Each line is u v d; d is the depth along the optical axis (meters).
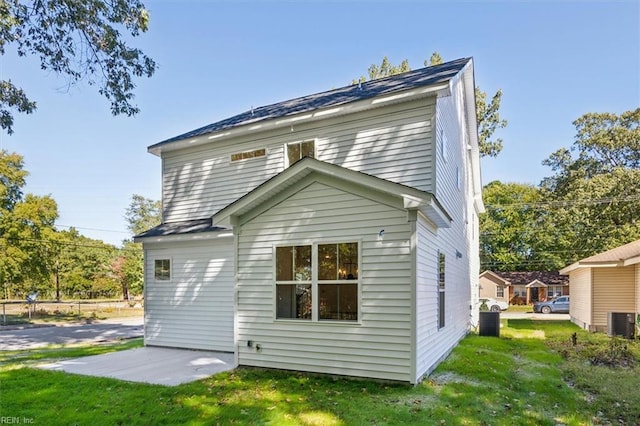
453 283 9.96
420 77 9.02
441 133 8.32
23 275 21.31
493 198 39.66
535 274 37.59
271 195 7.01
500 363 7.49
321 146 8.93
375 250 6.13
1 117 9.02
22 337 13.55
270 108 12.33
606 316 14.29
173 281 9.84
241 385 5.81
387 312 5.95
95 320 21.38
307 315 6.58
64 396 5.33
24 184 21.77
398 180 7.91
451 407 4.81
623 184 26.50
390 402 4.96
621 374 6.82
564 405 5.08
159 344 9.90
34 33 8.12
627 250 14.59
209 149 10.65
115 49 8.63
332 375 6.23
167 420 4.41
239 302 7.20
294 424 4.26
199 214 10.66
